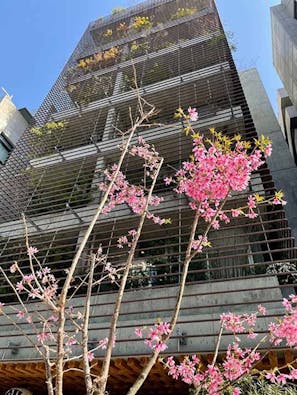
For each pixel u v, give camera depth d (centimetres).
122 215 678
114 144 888
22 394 523
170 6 1473
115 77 1209
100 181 812
